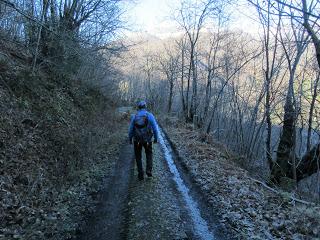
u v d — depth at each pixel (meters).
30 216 5.88
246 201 6.95
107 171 9.73
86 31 16.44
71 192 7.39
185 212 6.51
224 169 9.99
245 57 19.95
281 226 5.72
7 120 8.45
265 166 16.52
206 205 6.96
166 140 17.27
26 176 7.09
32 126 9.43
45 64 14.61
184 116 29.98
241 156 15.15
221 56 25.03
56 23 12.91
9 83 10.12
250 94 22.30
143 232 5.55
